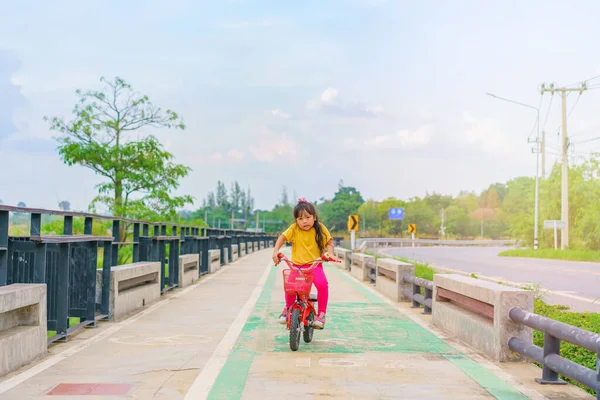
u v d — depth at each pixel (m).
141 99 26.55
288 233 7.21
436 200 178.00
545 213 53.50
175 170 27.30
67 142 25.78
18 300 5.89
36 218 7.10
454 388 5.41
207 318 9.48
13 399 4.96
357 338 7.87
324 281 7.21
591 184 51.12
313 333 8.12
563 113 40.94
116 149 25.55
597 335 4.72
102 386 5.39
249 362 6.39
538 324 5.63
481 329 6.97
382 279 13.70
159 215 26.86
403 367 6.21
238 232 30.20
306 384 5.52
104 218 9.35
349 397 5.11
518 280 20.03
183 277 14.52
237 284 15.26
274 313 10.09
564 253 37.97
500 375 5.88
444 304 8.59
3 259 6.29
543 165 53.84
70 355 6.69
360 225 146.62
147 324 8.86
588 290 16.58
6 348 5.75
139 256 11.91
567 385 5.52
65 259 7.50
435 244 92.19
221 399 5.02
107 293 9.14
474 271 24.78
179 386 5.42
